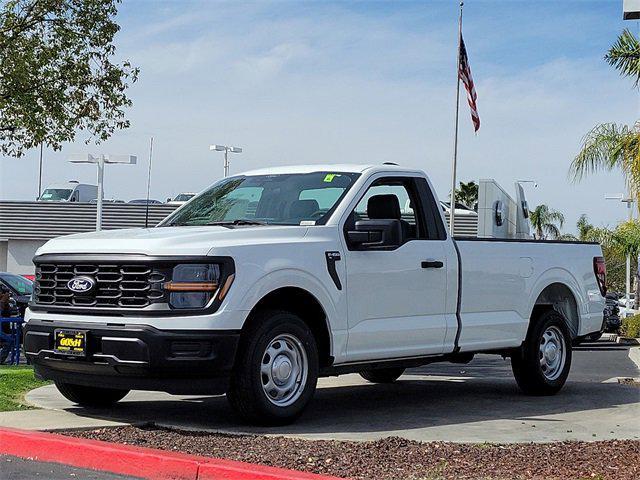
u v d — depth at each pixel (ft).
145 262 25.61
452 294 31.89
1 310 55.11
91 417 28.09
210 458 21.06
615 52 57.67
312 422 28.27
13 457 23.34
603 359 69.77
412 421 28.96
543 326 35.70
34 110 69.26
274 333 26.43
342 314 28.30
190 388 25.36
